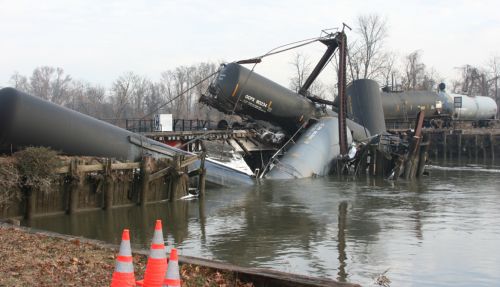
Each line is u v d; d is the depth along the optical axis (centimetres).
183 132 3553
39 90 15075
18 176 1900
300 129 4353
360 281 1267
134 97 12075
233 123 4403
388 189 3209
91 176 2214
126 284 744
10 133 2216
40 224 1931
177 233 1847
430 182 3625
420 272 1352
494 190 3153
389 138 4153
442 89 7138
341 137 4081
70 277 916
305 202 2631
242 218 2161
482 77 11438
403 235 1816
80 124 2441
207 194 2917
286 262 1448
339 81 4097
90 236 1769
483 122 8050
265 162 4400
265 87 4122
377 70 8288
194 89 11112
